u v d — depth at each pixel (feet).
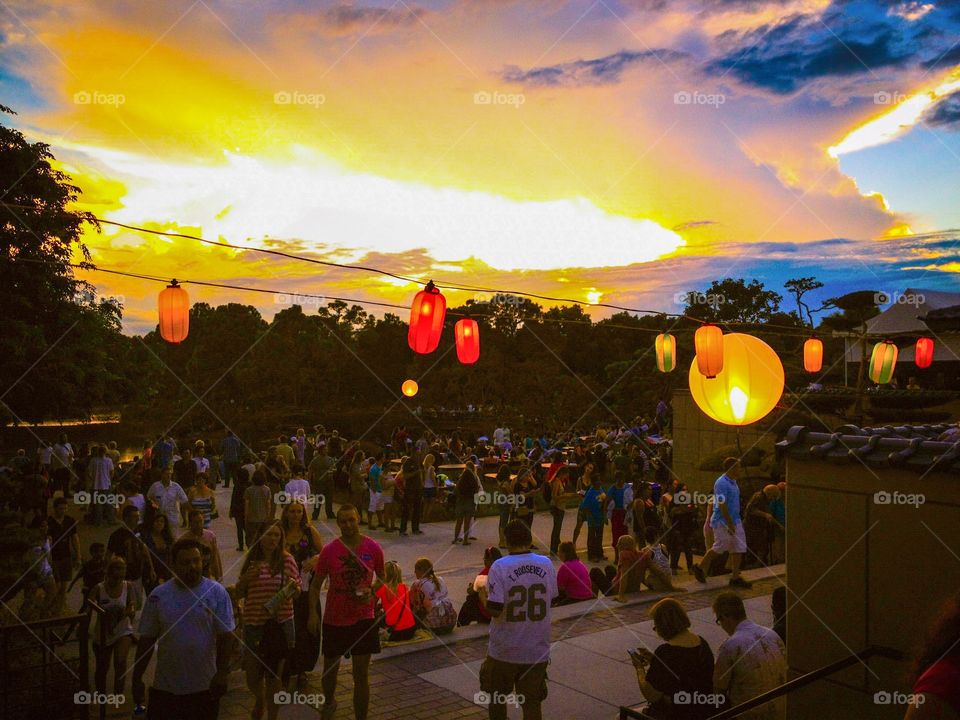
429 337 22.45
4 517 28.99
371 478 48.42
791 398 52.80
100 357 66.90
